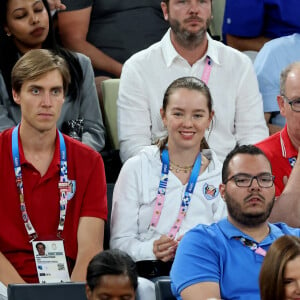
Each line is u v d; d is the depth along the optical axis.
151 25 22.62
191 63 20.06
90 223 16.66
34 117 16.28
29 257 16.39
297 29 22.52
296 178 16.95
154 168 17.33
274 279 12.27
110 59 22.22
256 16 22.66
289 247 12.31
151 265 16.50
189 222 17.06
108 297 12.35
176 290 14.54
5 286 15.88
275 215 16.86
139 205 17.22
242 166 14.69
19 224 16.45
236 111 20.23
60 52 20.16
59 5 21.91
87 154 16.94
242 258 14.66
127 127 19.77
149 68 19.97
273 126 21.08
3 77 19.48
